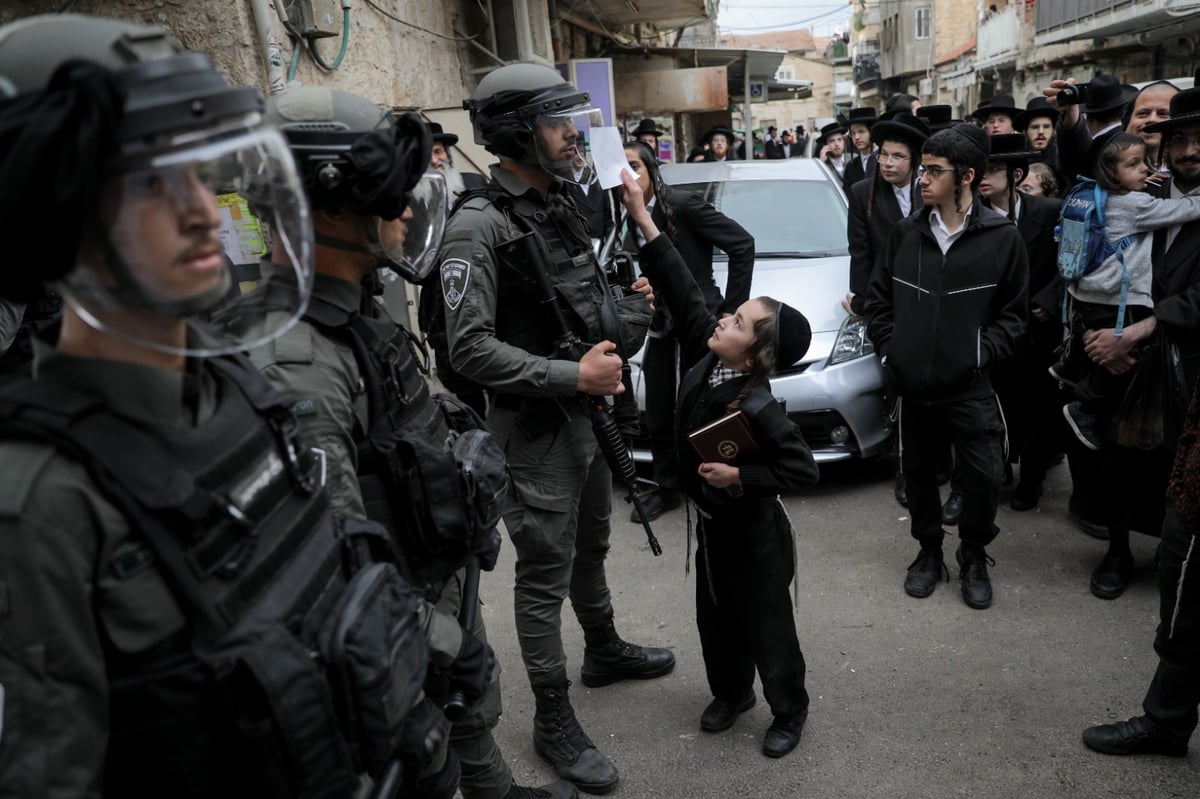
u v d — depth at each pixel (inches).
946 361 129.3
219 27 167.2
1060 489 180.4
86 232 33.7
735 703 109.3
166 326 38.0
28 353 63.2
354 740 43.4
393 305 164.6
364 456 60.7
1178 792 94.1
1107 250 131.4
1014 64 1054.4
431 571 64.9
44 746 34.9
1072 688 113.7
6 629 34.5
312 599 43.7
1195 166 123.5
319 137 55.3
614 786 99.3
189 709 37.5
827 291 187.5
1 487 34.8
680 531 168.6
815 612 137.3
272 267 48.3
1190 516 85.0
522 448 96.0
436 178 69.6
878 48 1964.8
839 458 175.9
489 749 79.7
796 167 231.3
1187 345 121.4
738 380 96.9
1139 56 784.3
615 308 99.4
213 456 40.0
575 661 126.9
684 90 470.9
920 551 145.8
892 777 99.3
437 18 289.4
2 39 36.1
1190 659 93.7
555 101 87.8
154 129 33.5
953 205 130.6
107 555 36.1
